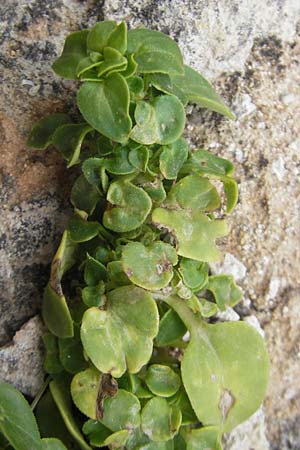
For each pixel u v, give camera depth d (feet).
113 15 0.97
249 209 1.00
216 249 0.91
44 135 0.94
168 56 0.88
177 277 0.91
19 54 0.97
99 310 0.88
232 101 1.01
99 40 0.87
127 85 0.85
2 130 0.96
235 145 1.00
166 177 0.90
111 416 0.88
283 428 0.98
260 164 1.00
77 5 0.97
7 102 0.96
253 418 0.97
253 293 0.99
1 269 0.95
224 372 0.92
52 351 0.92
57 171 0.97
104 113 0.85
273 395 0.98
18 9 0.96
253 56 1.02
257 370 0.92
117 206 0.89
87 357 0.89
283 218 1.00
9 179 0.96
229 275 0.95
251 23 1.01
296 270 0.99
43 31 0.97
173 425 0.89
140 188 0.89
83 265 0.92
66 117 0.94
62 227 0.97
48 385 0.93
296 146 1.01
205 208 0.91
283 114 1.01
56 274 0.89
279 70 1.02
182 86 0.92
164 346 0.95
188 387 0.90
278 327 0.99
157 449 0.89
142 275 0.87
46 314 0.91
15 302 0.96
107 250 0.91
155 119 0.88
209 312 0.93
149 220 0.91
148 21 0.98
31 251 0.96
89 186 0.91
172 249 0.89
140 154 0.89
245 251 0.99
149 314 0.88
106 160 0.89
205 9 0.98
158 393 0.89
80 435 0.89
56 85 0.97
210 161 0.94
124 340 0.88
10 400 0.84
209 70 1.00
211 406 0.91
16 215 0.96
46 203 0.97
